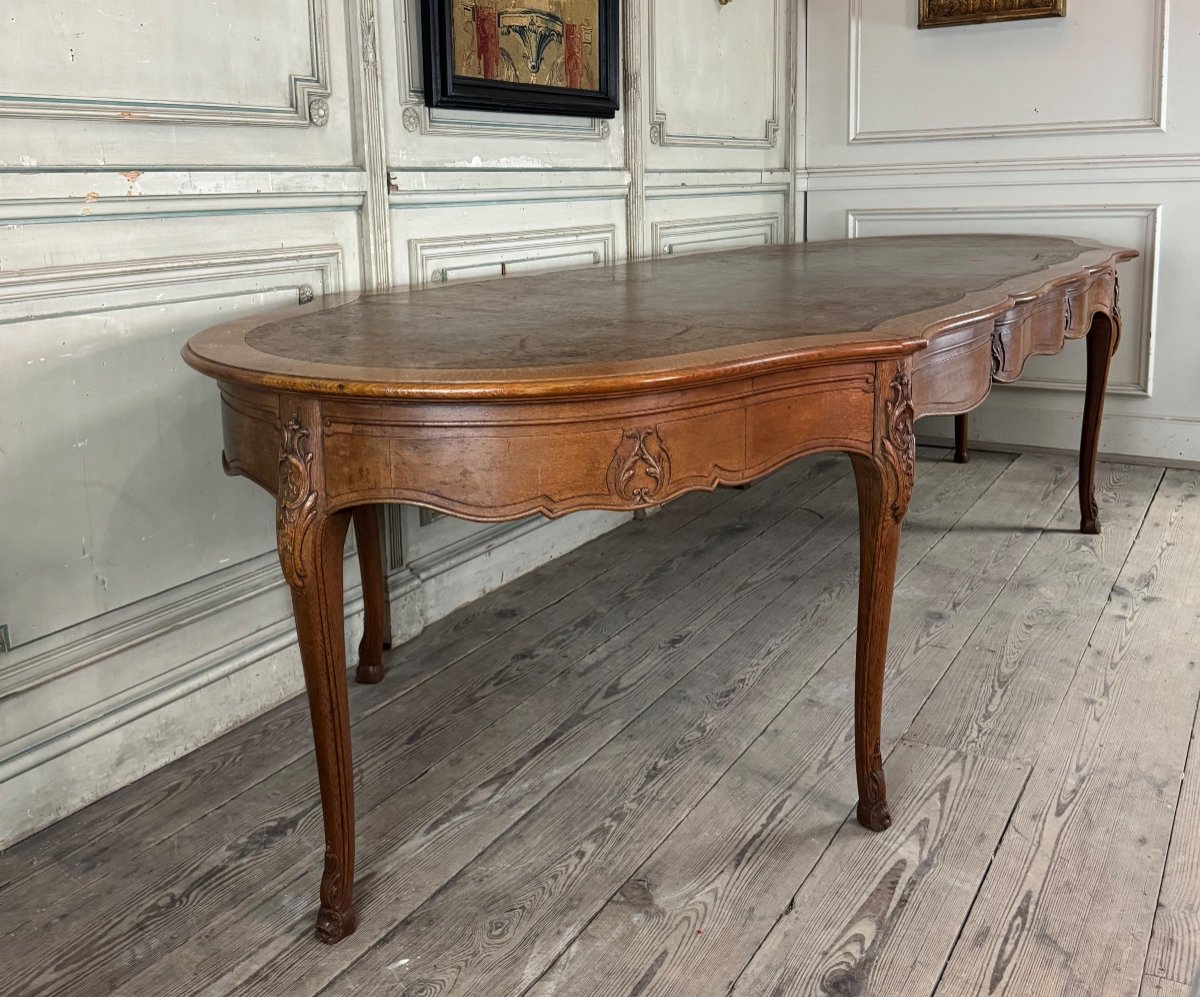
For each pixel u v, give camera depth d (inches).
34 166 67.0
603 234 124.9
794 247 139.6
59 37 67.7
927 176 161.2
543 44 108.7
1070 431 157.9
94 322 71.9
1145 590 105.7
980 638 95.4
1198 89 140.9
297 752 79.6
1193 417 149.6
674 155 137.6
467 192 102.4
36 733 70.6
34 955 58.1
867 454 62.1
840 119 165.8
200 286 78.6
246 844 68.0
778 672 90.0
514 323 68.5
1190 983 53.4
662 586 110.8
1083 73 147.6
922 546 120.5
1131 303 150.8
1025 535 123.6
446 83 96.8
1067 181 151.6
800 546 122.0
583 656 94.3
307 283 87.4
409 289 91.9
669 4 131.8
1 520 67.7
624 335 62.4
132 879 64.7
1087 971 54.5
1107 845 65.0
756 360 54.6
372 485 52.9
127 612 76.2
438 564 102.3
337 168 88.5
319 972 56.3
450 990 54.6
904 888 61.6
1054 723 80.1
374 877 64.0
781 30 159.5
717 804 70.9
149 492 76.7
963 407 74.6
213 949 58.3
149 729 76.9
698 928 58.7
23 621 69.7
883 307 73.4
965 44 154.6
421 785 74.0
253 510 84.9
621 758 77.0
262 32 81.3
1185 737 77.5
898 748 77.2
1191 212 144.6
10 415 67.7
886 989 53.7
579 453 52.7
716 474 56.6
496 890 62.6
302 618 55.2
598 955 56.9
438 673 91.4
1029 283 88.0
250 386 55.6
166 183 74.3
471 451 51.7
